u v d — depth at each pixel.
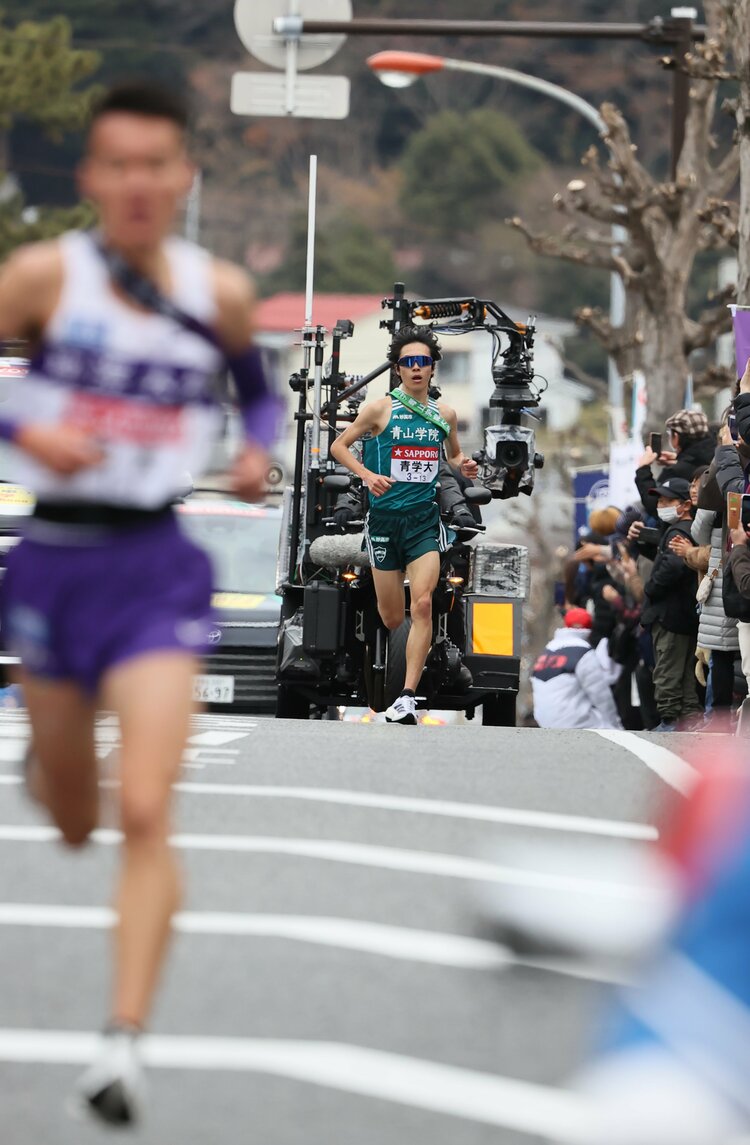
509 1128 17.08
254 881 26.14
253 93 85.31
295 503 59.09
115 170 17.50
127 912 16.59
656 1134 9.62
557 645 63.91
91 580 17.77
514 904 10.84
